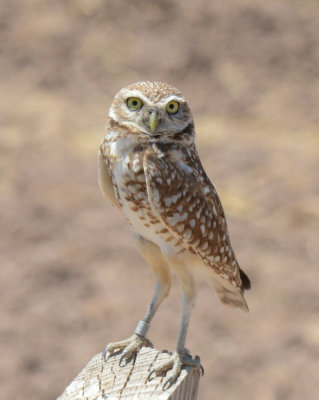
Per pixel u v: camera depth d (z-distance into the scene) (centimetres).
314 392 1332
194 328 1483
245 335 1470
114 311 1531
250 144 2120
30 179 1966
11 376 1379
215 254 770
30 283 1612
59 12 2691
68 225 1803
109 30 2612
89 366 670
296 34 2577
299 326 1495
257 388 1345
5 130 2181
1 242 1739
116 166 737
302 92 2373
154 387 633
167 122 732
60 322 1504
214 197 770
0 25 2636
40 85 2419
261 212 1842
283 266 1664
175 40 2570
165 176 726
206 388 1347
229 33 2583
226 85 2403
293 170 1986
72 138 2166
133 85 744
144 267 1672
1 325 1493
